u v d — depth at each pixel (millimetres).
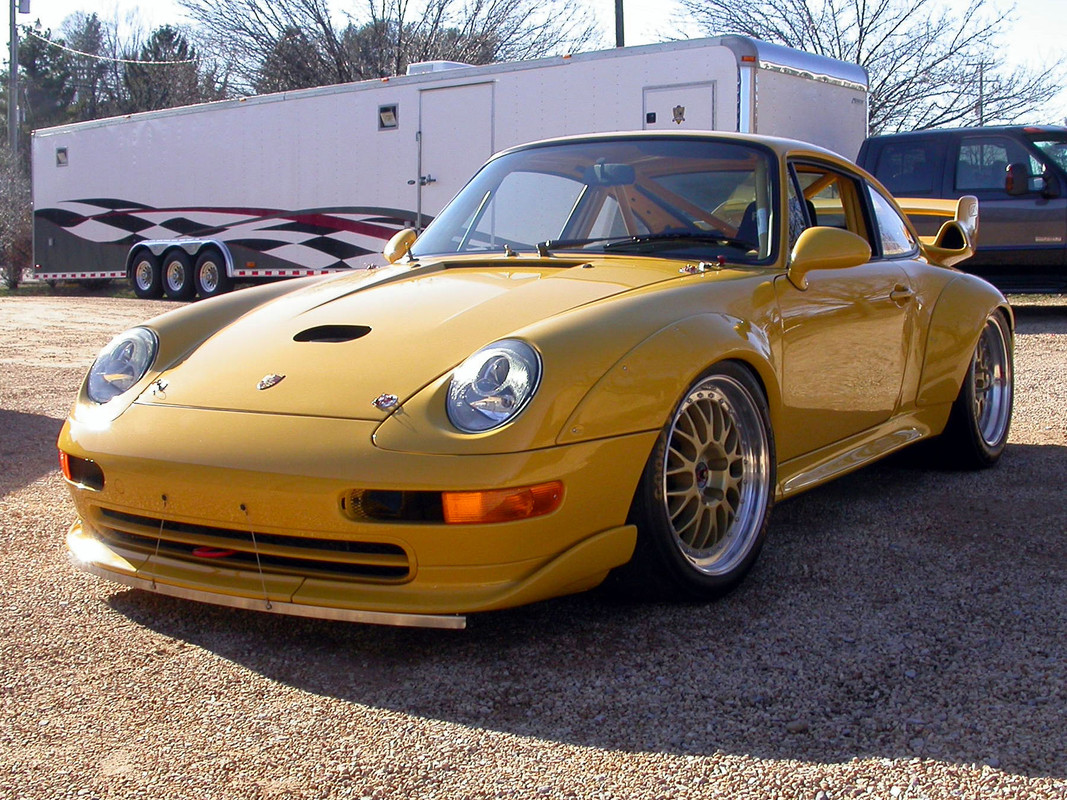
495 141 11828
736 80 9766
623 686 2453
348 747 2189
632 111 10539
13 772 2094
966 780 2031
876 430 3998
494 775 2074
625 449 2631
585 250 3555
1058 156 10328
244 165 15133
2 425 5613
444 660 2605
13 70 33062
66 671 2555
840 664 2557
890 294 3916
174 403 2828
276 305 3342
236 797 2004
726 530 3033
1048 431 5387
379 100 13125
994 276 10695
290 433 2572
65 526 3742
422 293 3156
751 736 2215
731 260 3412
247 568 2672
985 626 2785
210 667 2580
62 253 18719
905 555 3379
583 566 2611
